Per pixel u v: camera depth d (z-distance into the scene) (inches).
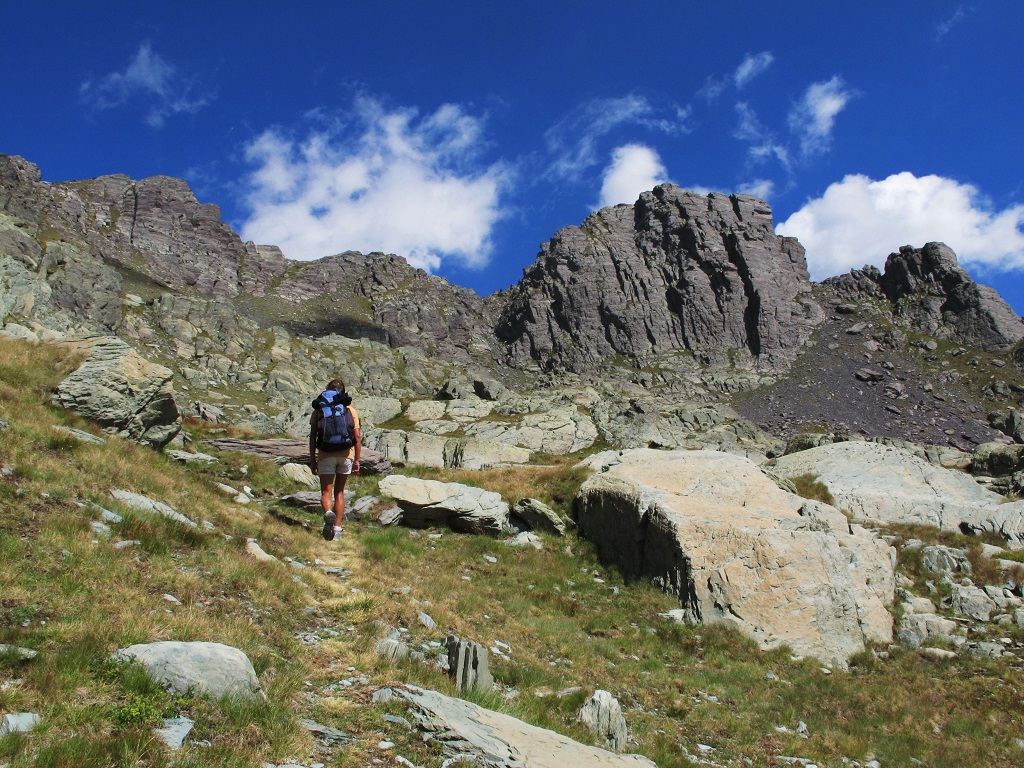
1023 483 1245.7
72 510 470.3
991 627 840.9
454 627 545.6
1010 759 562.3
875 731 589.3
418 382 6929.1
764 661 714.8
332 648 400.2
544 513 1059.9
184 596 398.9
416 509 1014.4
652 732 473.7
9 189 7485.2
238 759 236.8
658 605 815.7
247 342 6176.2
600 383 7362.2
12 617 307.7
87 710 240.5
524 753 295.6
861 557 886.4
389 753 269.7
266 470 1046.4
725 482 997.2
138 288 7234.3
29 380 737.0
